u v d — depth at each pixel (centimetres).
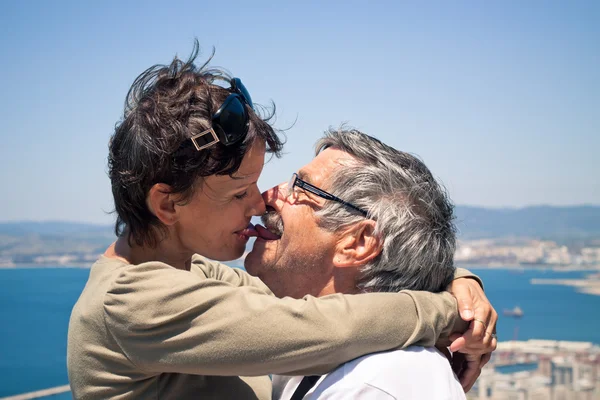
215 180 171
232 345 149
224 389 178
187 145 164
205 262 233
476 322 175
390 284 192
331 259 197
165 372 164
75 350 164
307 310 155
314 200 200
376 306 163
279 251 204
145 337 153
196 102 167
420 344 170
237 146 169
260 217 211
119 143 174
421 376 163
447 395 163
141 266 162
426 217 196
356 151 203
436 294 181
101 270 173
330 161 204
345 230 194
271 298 159
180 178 166
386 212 190
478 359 188
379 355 165
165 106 166
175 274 160
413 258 188
